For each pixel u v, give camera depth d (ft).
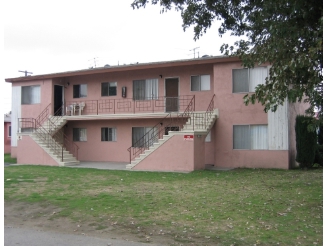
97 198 35.12
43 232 24.79
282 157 59.77
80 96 82.12
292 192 37.91
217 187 41.47
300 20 32.81
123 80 76.74
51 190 39.52
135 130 75.51
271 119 60.54
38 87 83.82
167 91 72.33
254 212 29.32
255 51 37.73
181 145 58.80
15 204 33.30
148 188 40.93
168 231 24.45
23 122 84.74
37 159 71.61
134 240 22.61
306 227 24.95
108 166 66.80
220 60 63.52
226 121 63.62
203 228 25.03
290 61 31.14
